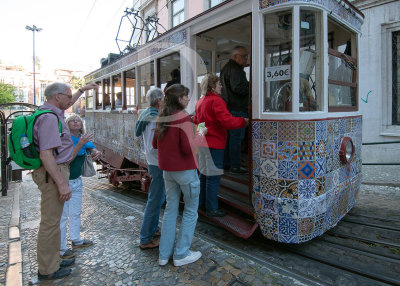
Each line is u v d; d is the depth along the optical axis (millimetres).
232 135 3742
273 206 2727
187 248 2652
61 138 2469
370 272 2465
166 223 2637
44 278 2518
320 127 2689
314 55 2764
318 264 2648
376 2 6066
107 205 4617
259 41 2758
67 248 2896
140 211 4207
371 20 6199
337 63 3166
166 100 2367
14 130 2346
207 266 2611
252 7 2795
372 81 6289
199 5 8461
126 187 6477
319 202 2719
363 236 3133
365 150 6484
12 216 4281
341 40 3318
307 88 2725
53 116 2354
